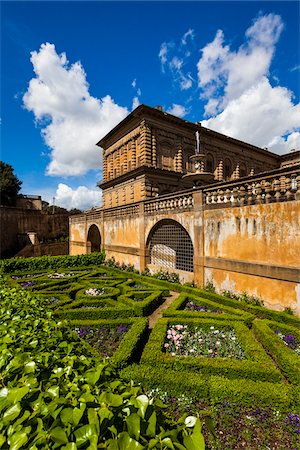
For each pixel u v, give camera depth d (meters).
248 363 4.78
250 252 8.84
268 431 3.57
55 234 40.50
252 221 8.77
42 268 18.25
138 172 25.52
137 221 16.31
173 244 13.76
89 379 2.35
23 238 34.25
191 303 9.03
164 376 4.45
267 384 4.18
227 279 9.69
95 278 13.72
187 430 1.81
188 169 28.44
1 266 16.56
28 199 46.81
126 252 17.58
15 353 2.82
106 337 6.44
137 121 26.47
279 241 7.89
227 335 6.29
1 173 44.72
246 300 8.68
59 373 2.45
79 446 1.56
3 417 1.75
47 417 1.77
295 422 3.57
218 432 3.60
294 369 4.48
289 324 7.00
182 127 27.84
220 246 10.05
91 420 1.67
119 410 1.85
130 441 1.56
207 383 4.20
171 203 13.14
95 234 26.19
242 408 3.92
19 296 6.33
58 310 8.02
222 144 32.03
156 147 25.92
